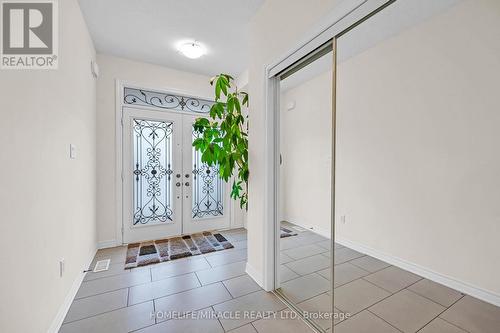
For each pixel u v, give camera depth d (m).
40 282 1.18
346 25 1.18
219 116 2.46
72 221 1.72
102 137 2.76
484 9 1.50
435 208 1.77
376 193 2.04
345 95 2.13
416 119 1.81
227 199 3.67
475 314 1.51
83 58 2.06
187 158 3.37
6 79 0.94
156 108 3.13
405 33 1.78
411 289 1.80
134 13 2.03
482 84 1.52
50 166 1.32
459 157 1.64
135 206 3.01
